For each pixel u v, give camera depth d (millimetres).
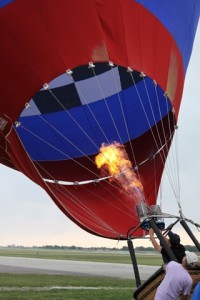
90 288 15750
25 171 11117
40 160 14188
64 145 14281
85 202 12945
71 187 13656
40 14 10352
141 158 13805
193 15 12781
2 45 10547
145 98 13609
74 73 13617
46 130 14312
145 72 11031
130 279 20266
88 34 10484
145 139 13812
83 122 14414
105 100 14305
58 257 55844
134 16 11016
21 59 10602
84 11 10438
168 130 12961
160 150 13383
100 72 13734
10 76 10758
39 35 10445
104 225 11875
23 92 10797
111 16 10664
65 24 10422
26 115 13992
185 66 12844
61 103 14219
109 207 12836
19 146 11102
